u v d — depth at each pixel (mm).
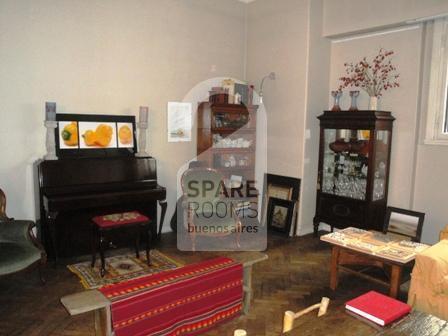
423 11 3576
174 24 4512
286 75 4664
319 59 4504
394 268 2619
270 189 4895
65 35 3773
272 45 4824
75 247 3719
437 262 2428
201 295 1966
